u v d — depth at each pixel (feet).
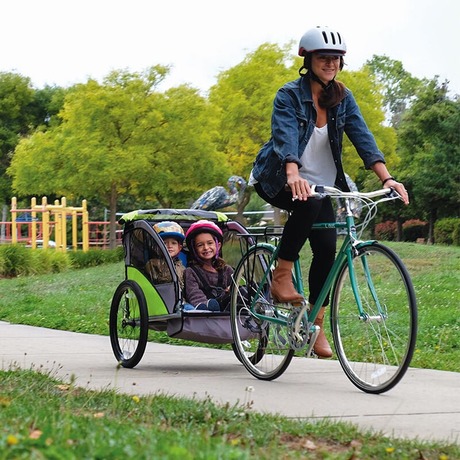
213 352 35.70
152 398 21.03
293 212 24.76
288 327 25.94
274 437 16.99
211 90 162.61
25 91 242.99
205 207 111.65
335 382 26.68
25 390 21.72
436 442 17.34
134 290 30.07
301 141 24.88
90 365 31.07
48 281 89.25
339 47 24.54
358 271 24.43
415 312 22.90
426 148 201.46
